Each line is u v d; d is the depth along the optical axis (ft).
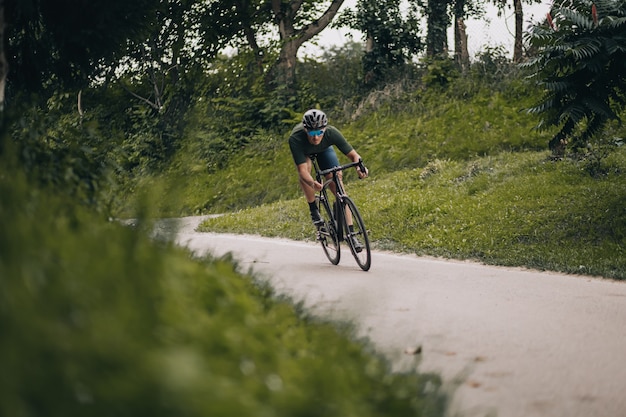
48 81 38.32
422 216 84.38
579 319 36.88
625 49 69.00
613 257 63.10
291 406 11.55
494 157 106.93
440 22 164.04
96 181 26.14
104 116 159.43
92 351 8.54
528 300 42.11
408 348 30.12
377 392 15.98
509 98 135.13
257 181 144.25
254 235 93.35
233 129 160.45
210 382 9.21
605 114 71.92
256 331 16.42
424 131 136.15
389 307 39.01
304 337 20.54
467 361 28.55
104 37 35.91
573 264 61.16
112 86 162.50
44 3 34.71
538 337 32.78
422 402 16.67
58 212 16.76
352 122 151.23
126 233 16.71
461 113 136.36
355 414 13.78
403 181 106.52
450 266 57.98
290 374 14.26
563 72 73.77
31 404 7.63
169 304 12.73
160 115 159.43
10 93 36.70
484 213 79.36
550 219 73.82
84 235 14.67
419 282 48.73
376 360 19.56
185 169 19.40
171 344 11.10
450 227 78.38
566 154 96.63
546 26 72.95
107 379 8.26
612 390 25.30
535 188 83.97
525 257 64.69
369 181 123.54
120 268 12.57
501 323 35.55
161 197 18.15
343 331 21.06
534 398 24.29
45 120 27.09
